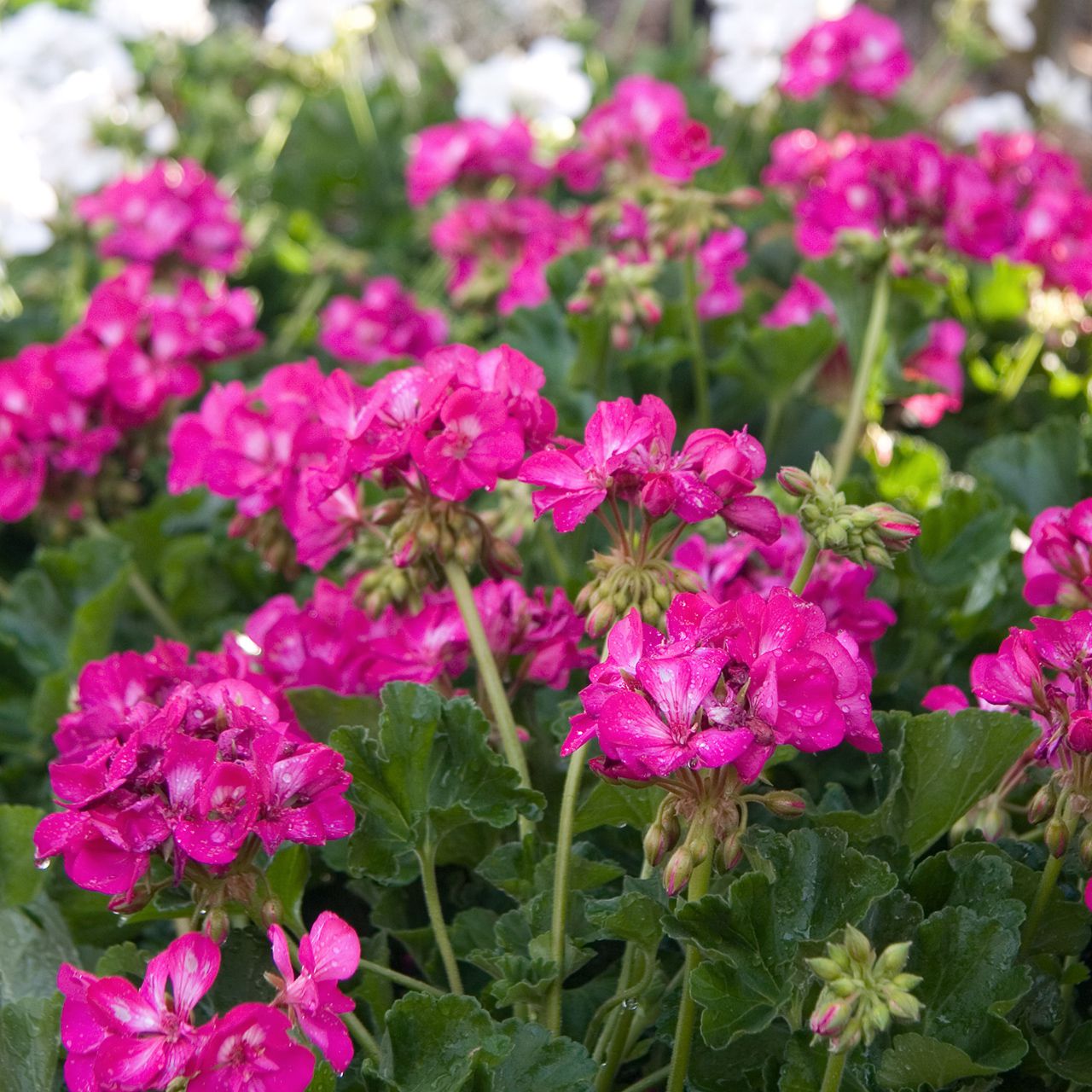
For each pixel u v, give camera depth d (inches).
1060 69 128.3
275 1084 30.3
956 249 51.7
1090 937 35.5
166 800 32.1
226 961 34.6
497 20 132.6
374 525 38.1
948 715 35.5
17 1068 34.4
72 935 40.1
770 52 79.2
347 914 39.7
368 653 38.1
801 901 33.1
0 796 49.1
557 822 38.5
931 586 46.5
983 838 35.9
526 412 35.2
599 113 61.9
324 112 97.5
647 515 33.5
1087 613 33.0
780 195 74.4
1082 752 32.0
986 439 61.7
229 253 65.5
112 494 51.6
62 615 51.9
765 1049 33.9
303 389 40.1
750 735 30.4
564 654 37.8
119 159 81.1
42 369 47.9
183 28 103.8
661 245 50.5
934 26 142.6
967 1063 32.0
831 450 54.0
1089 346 61.5
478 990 37.4
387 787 35.4
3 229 75.7
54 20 83.1
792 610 31.2
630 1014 34.7
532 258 59.9
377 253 91.9
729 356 52.6
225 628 50.5
